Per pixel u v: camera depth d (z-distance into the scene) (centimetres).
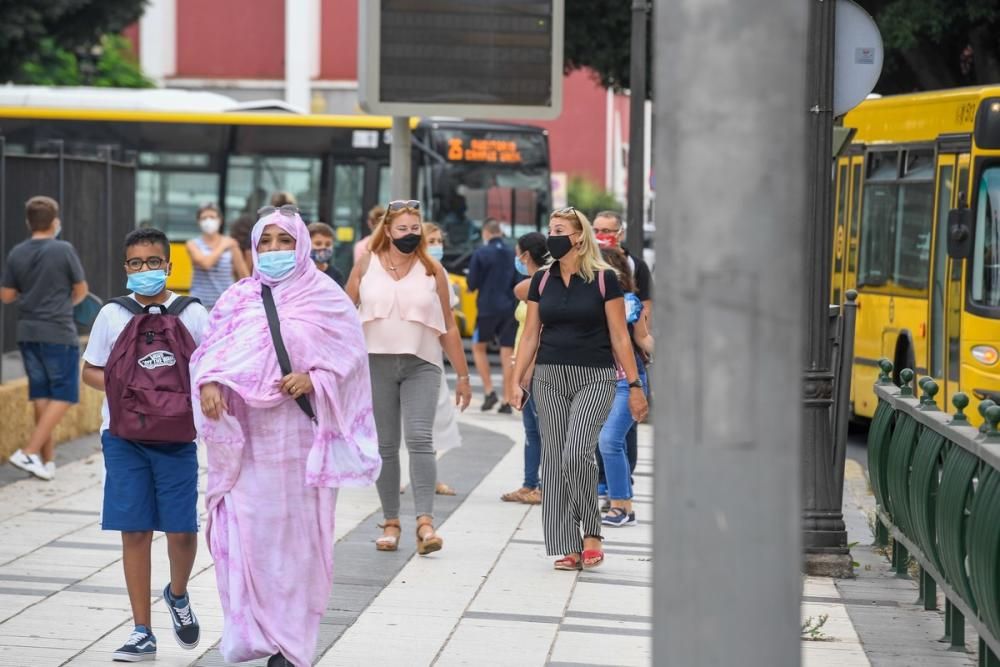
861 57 2414
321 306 1634
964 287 3791
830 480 2392
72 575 2172
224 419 1584
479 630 1917
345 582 2175
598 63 7588
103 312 1731
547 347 2286
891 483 2359
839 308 2694
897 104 4316
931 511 1964
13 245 3591
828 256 2397
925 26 6091
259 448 1602
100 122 6681
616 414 2677
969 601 1709
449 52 3453
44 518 2622
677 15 762
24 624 1881
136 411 1670
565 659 1783
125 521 1702
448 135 6581
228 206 6700
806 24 764
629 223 4456
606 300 2258
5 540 2416
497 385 5550
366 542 2484
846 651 1880
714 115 757
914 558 2252
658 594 774
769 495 756
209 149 6694
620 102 14638
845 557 2373
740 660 758
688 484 763
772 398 755
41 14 7588
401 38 3434
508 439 3919
